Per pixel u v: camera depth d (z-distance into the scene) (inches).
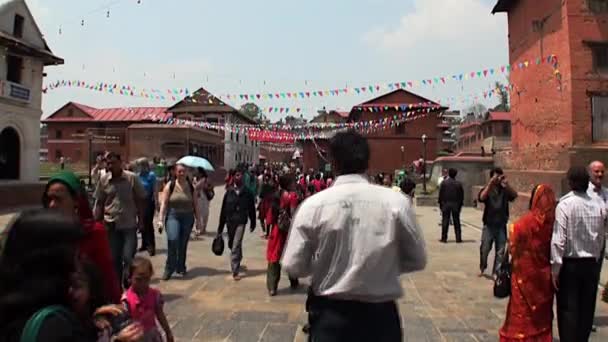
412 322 226.2
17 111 884.6
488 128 1903.3
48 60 954.7
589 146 637.3
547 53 725.3
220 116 1991.9
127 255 249.6
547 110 725.9
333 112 2247.8
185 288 288.4
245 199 317.4
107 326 76.0
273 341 198.4
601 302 259.8
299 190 548.7
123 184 251.0
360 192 105.6
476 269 354.6
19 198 856.3
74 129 2272.4
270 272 274.8
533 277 172.9
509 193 323.0
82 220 122.2
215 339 200.7
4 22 849.5
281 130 1947.6
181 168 319.6
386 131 1819.6
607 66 649.6
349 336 101.0
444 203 488.7
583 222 173.0
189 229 325.1
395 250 104.2
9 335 62.4
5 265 66.3
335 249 102.5
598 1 651.5
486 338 203.8
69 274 68.3
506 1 875.4
